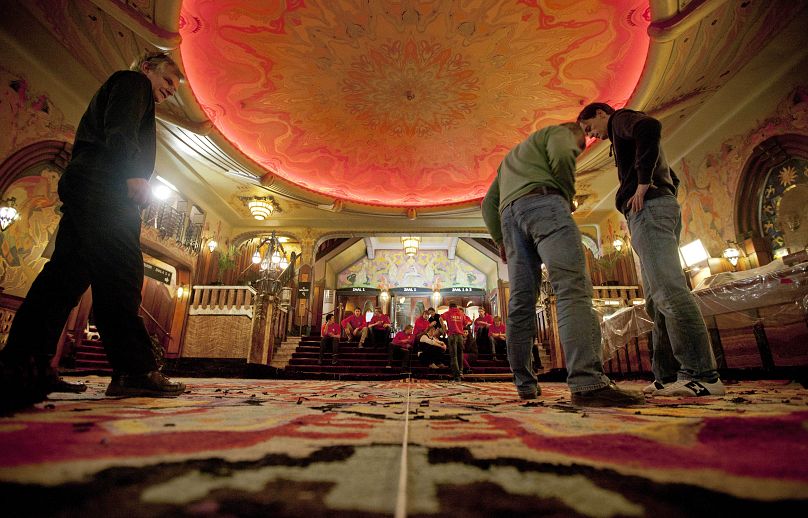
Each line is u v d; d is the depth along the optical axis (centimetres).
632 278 1092
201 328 877
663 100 704
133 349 159
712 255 795
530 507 31
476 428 73
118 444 52
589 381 143
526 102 835
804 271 306
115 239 159
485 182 1136
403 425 78
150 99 183
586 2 612
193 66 721
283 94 812
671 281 193
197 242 1097
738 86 688
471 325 1198
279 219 1285
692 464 42
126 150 158
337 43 698
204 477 38
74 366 707
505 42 694
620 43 672
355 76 775
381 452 51
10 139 588
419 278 2052
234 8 623
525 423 81
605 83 759
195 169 992
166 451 49
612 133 228
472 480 39
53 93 646
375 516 28
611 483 37
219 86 775
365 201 1231
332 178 1118
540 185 179
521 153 197
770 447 50
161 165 932
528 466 44
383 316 1134
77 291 167
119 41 579
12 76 587
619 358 542
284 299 1204
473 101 841
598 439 59
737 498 32
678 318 191
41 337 155
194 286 1005
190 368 827
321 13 642
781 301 318
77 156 164
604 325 568
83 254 158
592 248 1268
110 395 154
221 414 94
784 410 94
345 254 1919
